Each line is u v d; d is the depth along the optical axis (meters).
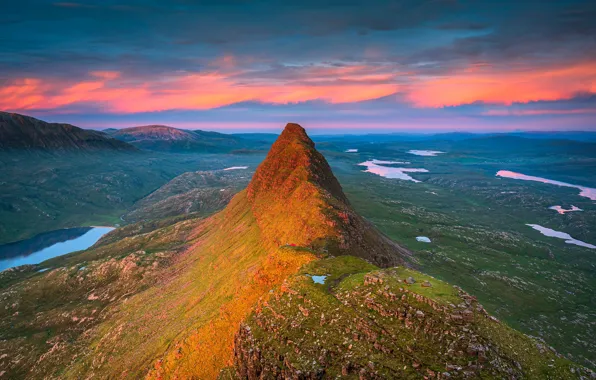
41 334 188.75
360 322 57.22
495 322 53.38
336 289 68.44
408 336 52.22
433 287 58.84
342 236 129.00
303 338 59.88
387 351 51.50
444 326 51.12
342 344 55.50
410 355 49.75
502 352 48.22
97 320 192.75
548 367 47.66
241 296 98.38
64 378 145.50
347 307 61.34
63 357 163.25
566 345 139.00
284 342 61.38
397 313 55.69
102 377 130.12
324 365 53.84
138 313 175.25
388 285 61.09
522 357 48.53
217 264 181.25
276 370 57.78
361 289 63.97
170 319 148.62
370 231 181.38
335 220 139.12
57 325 198.25
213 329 96.00
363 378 49.53
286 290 73.69
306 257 94.19
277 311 68.69
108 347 151.25
